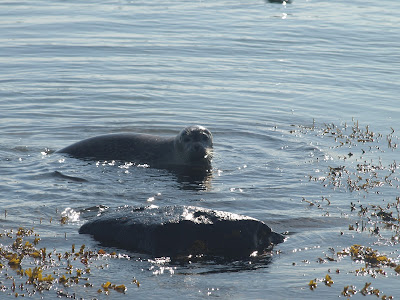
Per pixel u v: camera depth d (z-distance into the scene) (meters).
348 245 23.97
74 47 67.44
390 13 92.56
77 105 47.72
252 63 62.78
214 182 32.22
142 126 43.28
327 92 52.72
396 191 30.67
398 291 20.02
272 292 19.89
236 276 21.11
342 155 37.19
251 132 42.19
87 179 32.25
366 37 76.12
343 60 64.75
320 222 26.34
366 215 27.23
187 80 55.78
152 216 24.11
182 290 19.97
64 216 26.58
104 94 50.78
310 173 33.72
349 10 95.38
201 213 24.14
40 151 37.47
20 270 21.09
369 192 30.52
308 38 75.31
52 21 80.94
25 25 78.00
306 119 45.41
